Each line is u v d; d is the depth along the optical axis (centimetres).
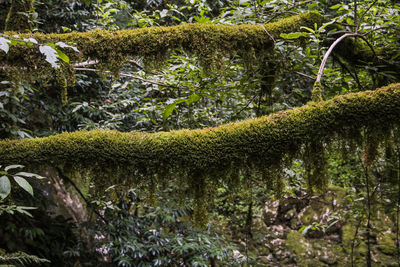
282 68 183
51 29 395
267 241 484
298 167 192
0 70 115
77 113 371
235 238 463
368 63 172
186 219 453
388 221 423
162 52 130
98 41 123
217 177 113
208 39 133
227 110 252
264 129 106
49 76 122
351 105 104
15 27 174
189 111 220
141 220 379
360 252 428
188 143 109
